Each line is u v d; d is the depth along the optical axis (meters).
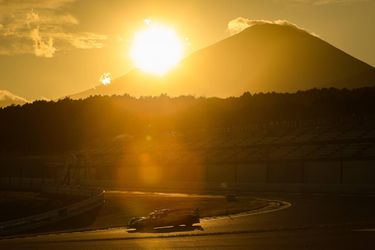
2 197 116.50
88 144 188.75
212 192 109.75
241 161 121.19
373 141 113.00
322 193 92.62
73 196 107.88
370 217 59.59
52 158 165.00
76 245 50.94
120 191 119.88
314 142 120.69
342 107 188.25
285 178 112.94
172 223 61.34
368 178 101.44
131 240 52.28
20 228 70.19
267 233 51.84
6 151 199.75
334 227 53.38
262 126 148.25
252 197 93.62
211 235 52.66
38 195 118.06
